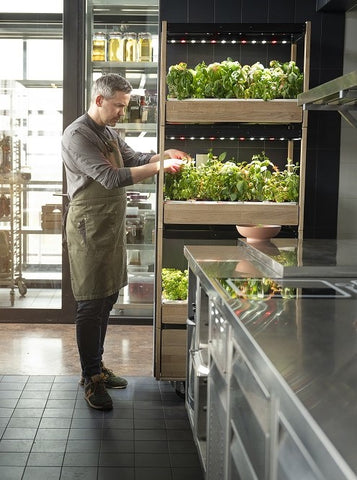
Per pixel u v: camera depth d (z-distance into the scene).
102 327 3.75
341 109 3.17
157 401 3.69
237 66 3.73
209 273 2.58
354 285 2.33
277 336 1.60
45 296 5.30
